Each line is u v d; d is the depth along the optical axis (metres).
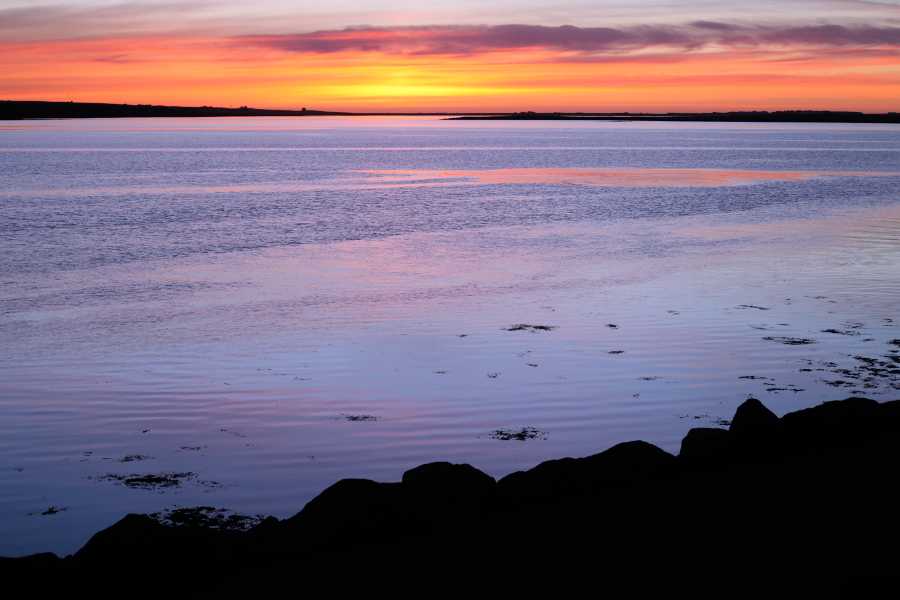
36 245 31.66
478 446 11.19
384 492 6.43
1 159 99.38
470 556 5.88
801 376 14.21
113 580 5.58
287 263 27.41
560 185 62.28
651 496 7.06
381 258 28.28
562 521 6.54
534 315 19.23
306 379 14.42
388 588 5.39
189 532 5.95
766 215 40.84
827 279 23.39
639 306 20.06
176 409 12.91
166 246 31.50
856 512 6.29
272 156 115.62
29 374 14.86
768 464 7.82
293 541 6.22
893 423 8.81
